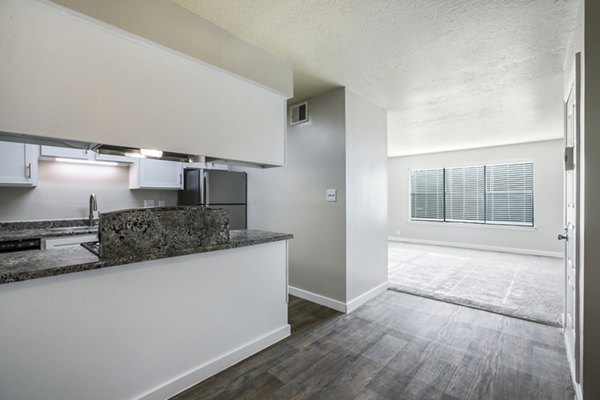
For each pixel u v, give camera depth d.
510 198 5.94
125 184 3.73
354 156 3.05
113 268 1.46
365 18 1.81
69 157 3.01
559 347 2.19
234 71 2.01
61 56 1.34
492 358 2.05
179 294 1.72
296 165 3.38
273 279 2.31
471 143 5.73
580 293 1.56
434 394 1.68
